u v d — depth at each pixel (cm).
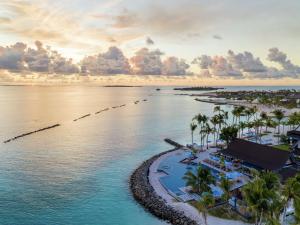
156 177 7719
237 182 6969
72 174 8256
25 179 7825
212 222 5256
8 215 5834
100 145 11900
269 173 5334
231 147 8494
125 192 6944
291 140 10731
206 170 5934
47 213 5931
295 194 4534
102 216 5800
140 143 12250
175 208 5834
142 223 5497
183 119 19738
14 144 12031
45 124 17475
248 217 5322
